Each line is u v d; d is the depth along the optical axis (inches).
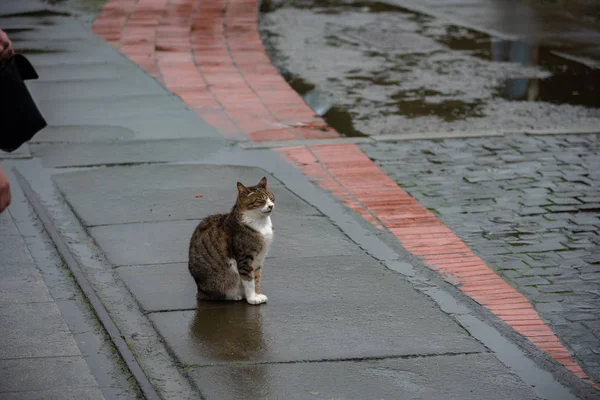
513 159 554.9
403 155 561.6
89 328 338.6
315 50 853.8
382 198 487.5
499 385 299.7
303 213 462.0
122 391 294.5
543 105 685.3
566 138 597.6
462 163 547.2
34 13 968.3
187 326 341.1
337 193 494.3
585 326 345.4
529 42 890.1
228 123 625.3
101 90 698.2
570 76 769.6
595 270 397.7
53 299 362.9
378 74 771.4
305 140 589.0
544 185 509.4
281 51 848.9
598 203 481.4
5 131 218.5
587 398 293.3
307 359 315.9
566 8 1052.5
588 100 700.0
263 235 350.3
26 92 218.8
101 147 566.9
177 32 904.3
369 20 986.7
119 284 378.9
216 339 330.6
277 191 494.3
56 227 440.5
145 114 641.0
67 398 288.0
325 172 528.7
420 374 305.9
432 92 717.9
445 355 319.6
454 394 293.4
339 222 451.2
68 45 834.2
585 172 530.9
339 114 657.6
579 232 441.7
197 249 357.4
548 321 349.1
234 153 561.0
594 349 327.6
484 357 318.7
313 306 358.0
